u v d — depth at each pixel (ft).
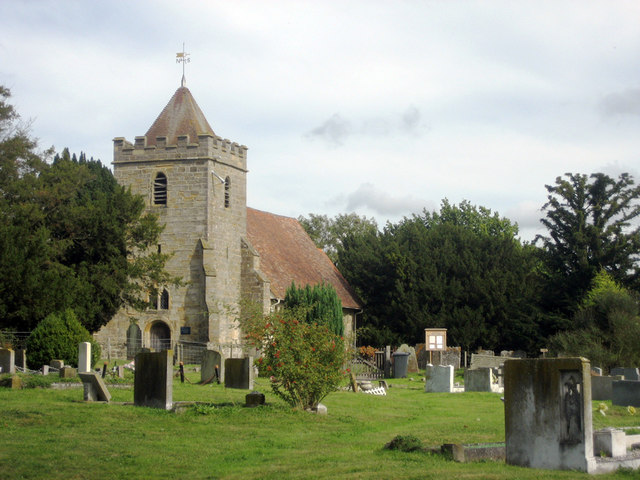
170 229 186.50
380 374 168.96
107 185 187.42
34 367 121.49
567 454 48.24
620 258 215.51
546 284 218.18
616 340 159.94
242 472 50.98
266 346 83.61
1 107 192.65
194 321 183.32
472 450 54.13
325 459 54.85
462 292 222.69
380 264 236.02
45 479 49.03
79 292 151.02
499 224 331.77
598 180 219.41
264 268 201.98
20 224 144.97
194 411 73.87
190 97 195.00
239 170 196.85
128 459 54.39
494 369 141.18
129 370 128.57
